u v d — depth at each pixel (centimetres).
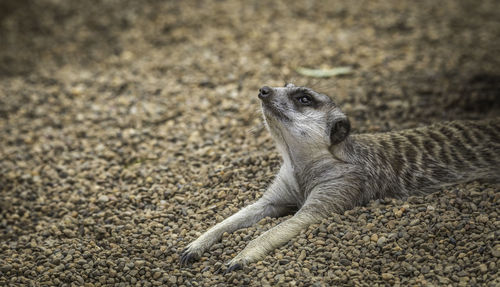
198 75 1891
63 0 2591
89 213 1205
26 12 2512
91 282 939
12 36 2380
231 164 1276
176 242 1023
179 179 1277
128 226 1103
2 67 2158
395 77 1758
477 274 833
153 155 1445
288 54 1981
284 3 2430
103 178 1348
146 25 2367
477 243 891
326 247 930
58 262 998
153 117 1652
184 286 899
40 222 1213
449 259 873
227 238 1001
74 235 1129
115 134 1580
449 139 1163
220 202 1140
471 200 1009
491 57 1875
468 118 1448
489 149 1140
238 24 2275
